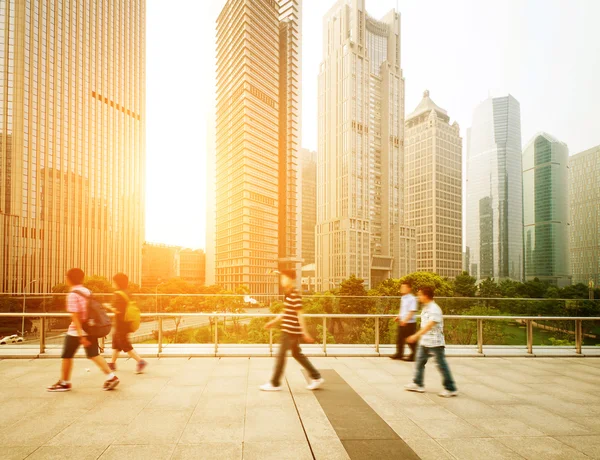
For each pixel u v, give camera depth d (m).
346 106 142.25
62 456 3.73
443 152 170.38
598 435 4.46
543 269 178.00
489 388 6.33
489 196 199.38
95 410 5.00
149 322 8.41
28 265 75.00
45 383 6.21
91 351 5.75
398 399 5.63
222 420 4.69
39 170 78.31
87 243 91.12
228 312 9.42
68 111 86.38
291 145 134.50
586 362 8.45
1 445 3.96
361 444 4.08
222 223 128.25
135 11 115.12
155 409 5.05
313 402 5.42
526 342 9.59
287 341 5.89
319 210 152.38
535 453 3.97
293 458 3.73
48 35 81.19
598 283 159.38
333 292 81.31
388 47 162.50
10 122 73.38
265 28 128.00
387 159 152.38
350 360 8.17
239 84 120.62
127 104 109.38
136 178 113.19
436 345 5.86
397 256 150.75
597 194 162.25
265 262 122.12
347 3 146.25
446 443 4.16
